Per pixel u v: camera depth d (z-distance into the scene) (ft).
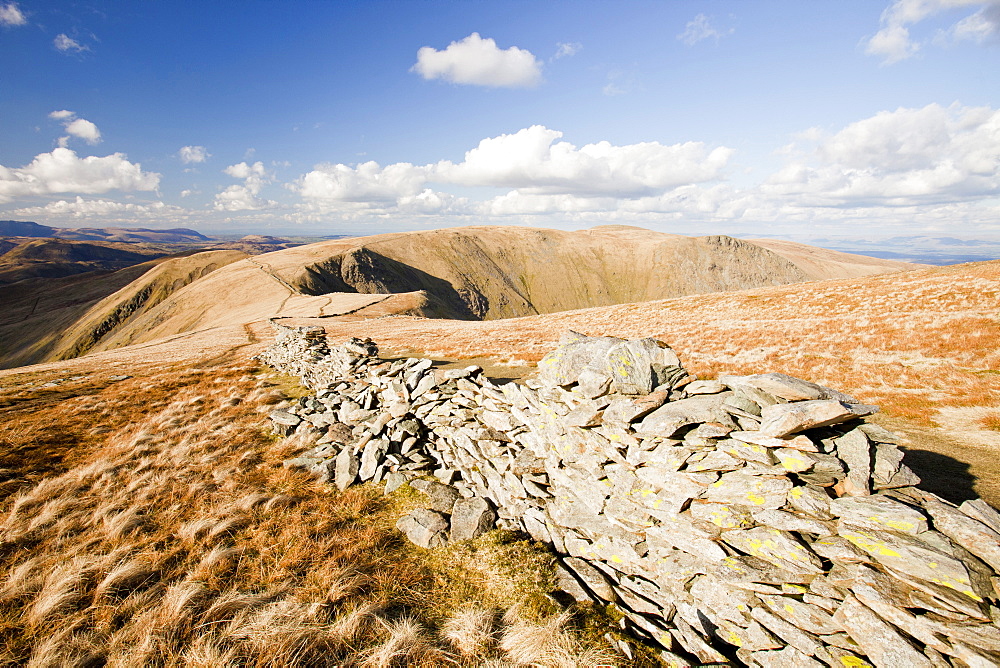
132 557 24.99
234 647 17.84
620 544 22.17
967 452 29.84
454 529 27.25
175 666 17.13
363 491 33.42
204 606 20.81
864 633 14.55
